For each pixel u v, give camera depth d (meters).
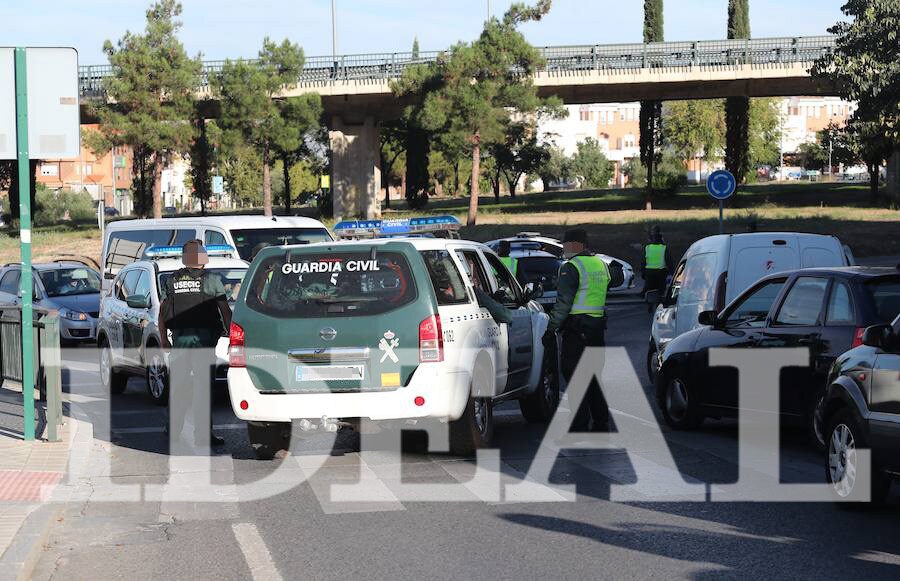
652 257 26.67
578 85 64.25
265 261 9.83
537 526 7.54
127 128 59.22
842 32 39.88
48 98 10.77
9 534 7.04
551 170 122.56
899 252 44.56
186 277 10.99
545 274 22.94
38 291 24.33
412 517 7.89
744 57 62.03
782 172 135.75
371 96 67.19
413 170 80.62
